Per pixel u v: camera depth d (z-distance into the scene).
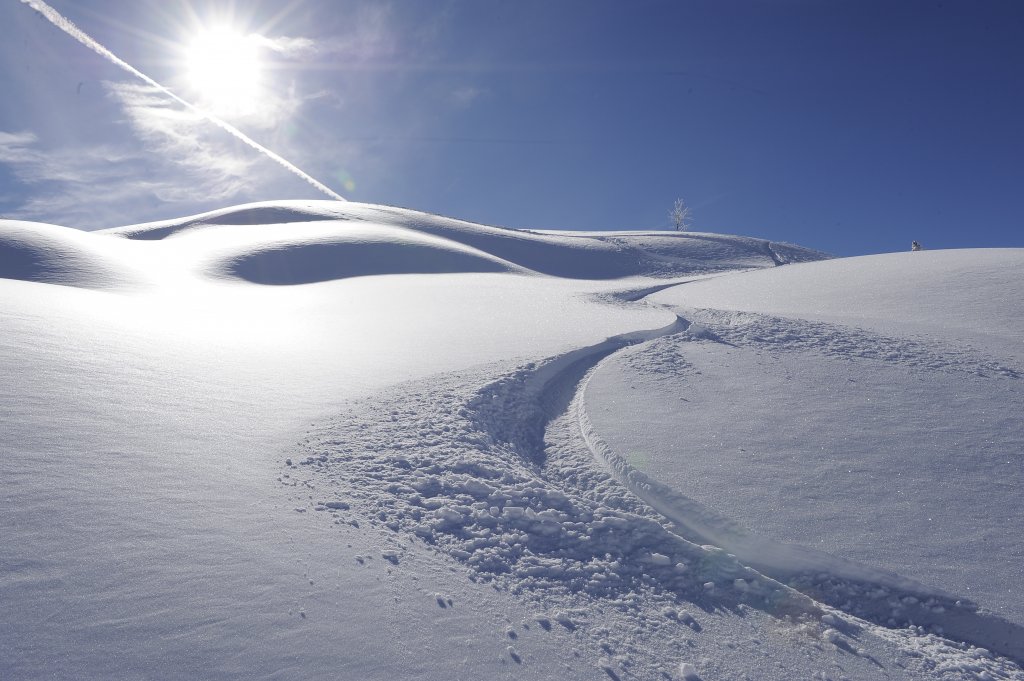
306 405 8.93
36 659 3.68
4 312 10.71
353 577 5.05
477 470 7.36
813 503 7.05
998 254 24.27
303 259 36.16
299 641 4.21
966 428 9.18
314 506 6.10
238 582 4.70
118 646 3.89
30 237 29.19
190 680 3.74
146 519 5.29
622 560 6.07
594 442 8.55
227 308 20.06
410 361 11.95
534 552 6.04
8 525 4.82
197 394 8.64
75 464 5.92
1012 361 12.73
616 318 17.97
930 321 16.86
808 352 13.44
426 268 38.34
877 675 4.79
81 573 4.47
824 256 55.94
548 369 11.69
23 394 7.23
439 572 5.40
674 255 53.19
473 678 4.13
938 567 6.00
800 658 4.89
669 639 4.95
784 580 6.04
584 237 59.62
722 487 7.34
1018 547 6.30
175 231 47.09
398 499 6.54
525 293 25.86
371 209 57.09
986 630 5.38
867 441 8.71
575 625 4.96
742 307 20.56
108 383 8.26
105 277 25.84
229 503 5.83
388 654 4.23
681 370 12.09
